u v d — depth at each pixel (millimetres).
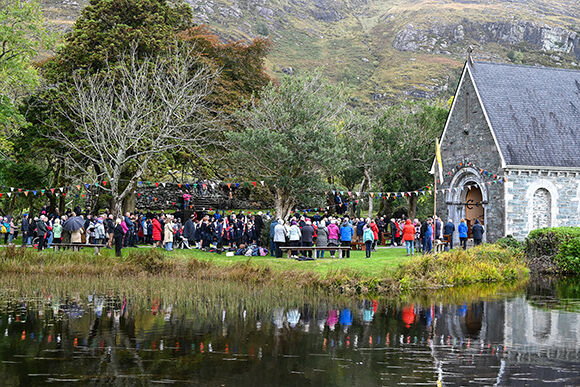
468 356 13039
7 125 34500
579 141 32688
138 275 23750
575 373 11859
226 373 11672
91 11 38688
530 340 14445
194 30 45500
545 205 31578
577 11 192000
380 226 34688
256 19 178750
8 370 11656
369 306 18703
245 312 17469
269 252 30016
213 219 29938
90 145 33125
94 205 40531
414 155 43969
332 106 37094
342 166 33750
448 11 181750
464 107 33812
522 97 33344
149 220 32125
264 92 36625
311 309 18094
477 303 19359
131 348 13336
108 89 35219
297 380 11336
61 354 12812
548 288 22938
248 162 33906
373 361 12609
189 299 19344
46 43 36844
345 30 193125
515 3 194125
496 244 28562
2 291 20531
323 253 27641
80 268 24203
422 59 157125
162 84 36000
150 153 32281
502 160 30578
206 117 38125
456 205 34344
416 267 23109
